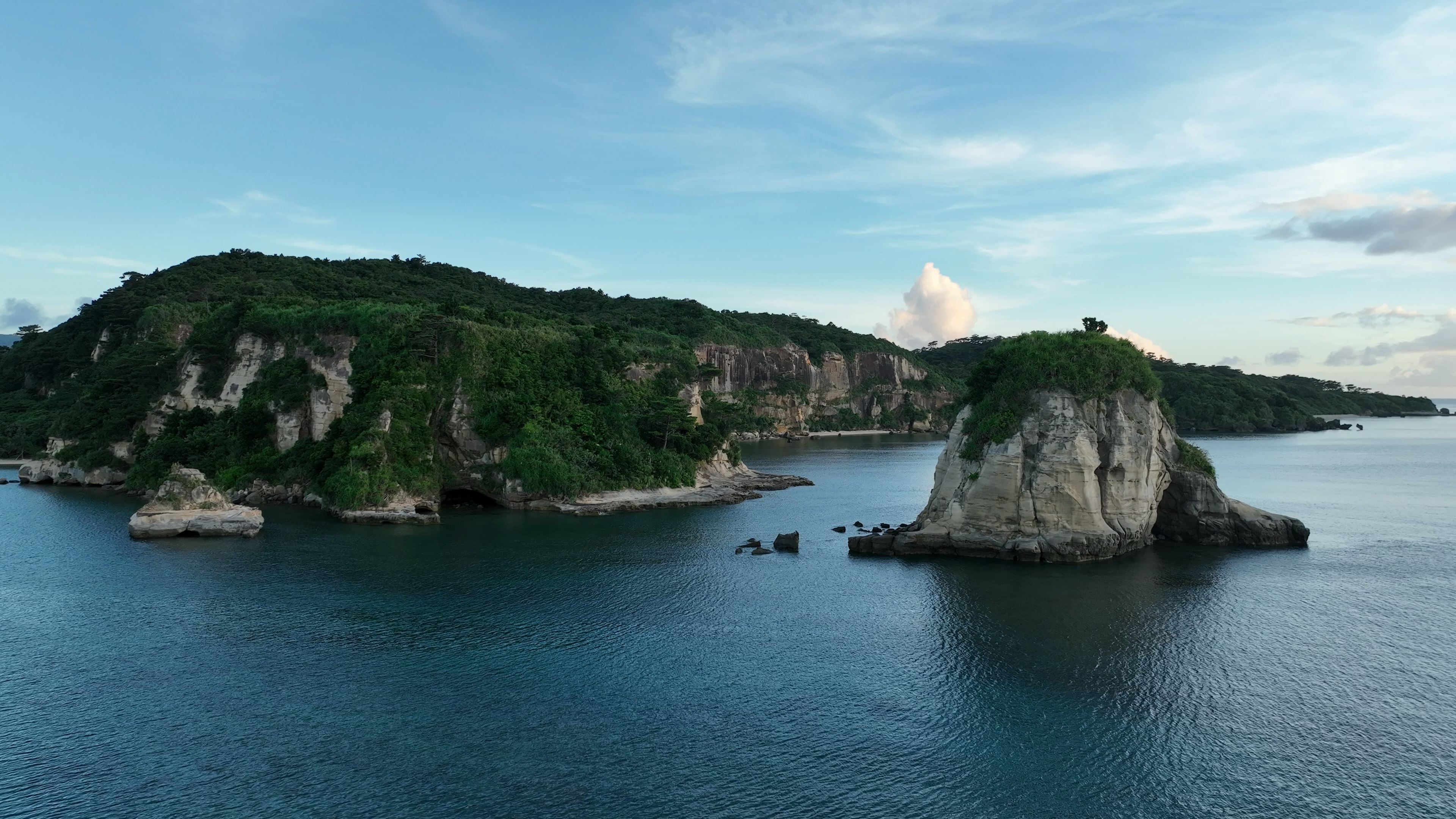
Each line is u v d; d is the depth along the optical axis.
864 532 81.88
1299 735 34.03
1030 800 29.36
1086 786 30.27
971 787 30.23
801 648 44.62
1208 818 28.23
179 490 78.06
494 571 62.66
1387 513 92.38
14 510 92.00
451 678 40.16
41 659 42.81
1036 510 66.00
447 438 98.81
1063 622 48.97
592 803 29.00
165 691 38.59
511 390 103.25
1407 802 29.02
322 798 29.34
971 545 67.19
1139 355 71.44
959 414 74.44
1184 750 32.88
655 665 42.03
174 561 65.31
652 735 34.22
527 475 94.38
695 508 99.94
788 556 68.81
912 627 48.25
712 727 34.94
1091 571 62.06
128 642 45.28
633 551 70.69
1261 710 36.44
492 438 98.31
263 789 29.89
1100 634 46.81
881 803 29.12
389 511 86.44
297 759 32.09
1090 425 67.31
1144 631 47.25
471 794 29.58
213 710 36.53
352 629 47.66
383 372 98.94
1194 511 73.44
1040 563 64.69
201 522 76.56
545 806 28.77
